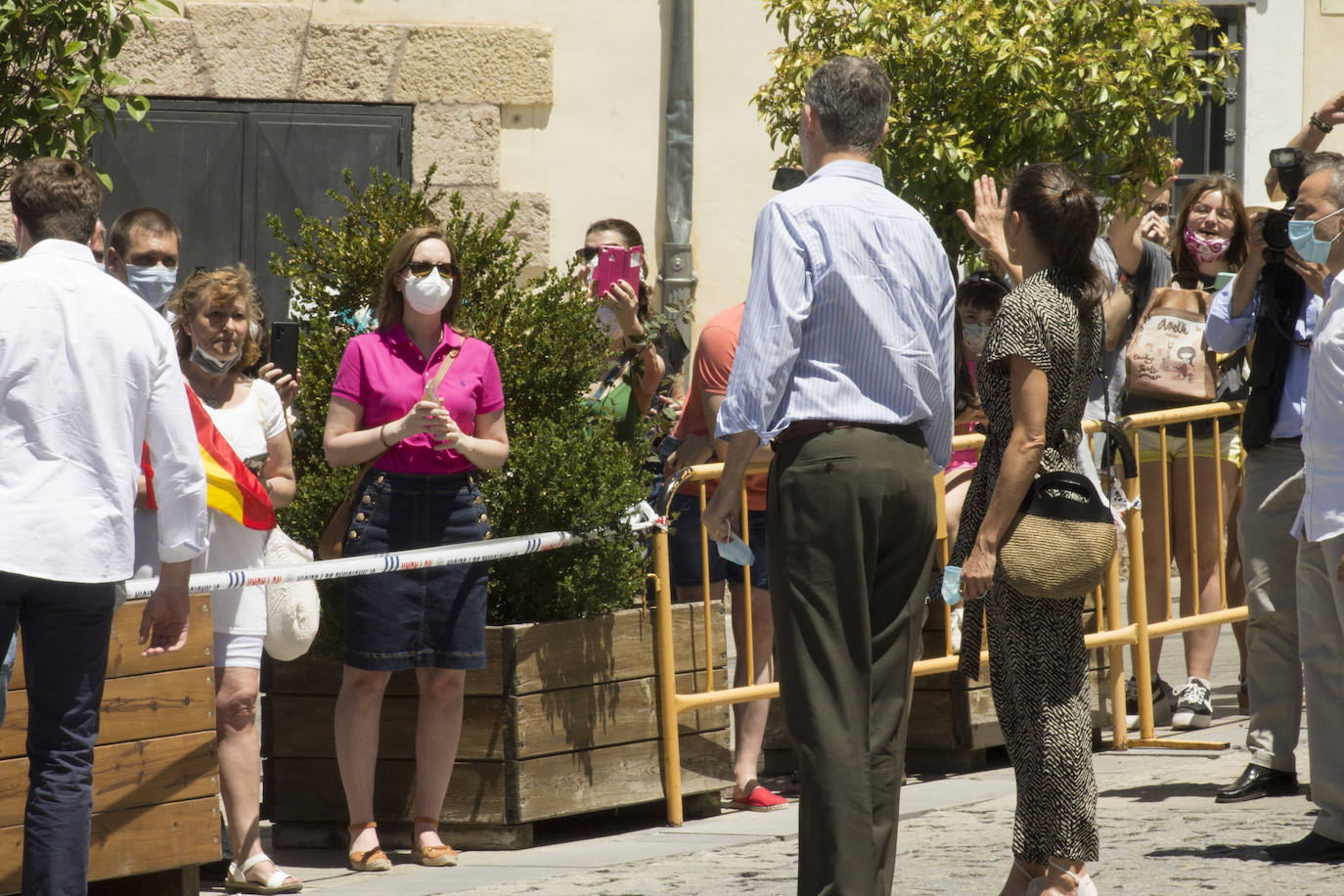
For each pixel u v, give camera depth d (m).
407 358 15.76
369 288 17.03
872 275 11.73
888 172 21.42
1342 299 13.87
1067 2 21.55
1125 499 19.72
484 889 14.30
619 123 29.53
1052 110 20.86
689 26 29.44
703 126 29.72
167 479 12.53
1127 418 20.20
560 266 29.52
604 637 16.73
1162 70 21.52
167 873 14.33
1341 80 32.12
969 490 13.36
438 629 15.38
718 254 29.77
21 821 13.23
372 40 29.14
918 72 21.42
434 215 17.34
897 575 11.90
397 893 14.24
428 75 29.23
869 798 11.54
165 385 12.48
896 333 11.73
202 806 14.23
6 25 16.17
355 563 14.70
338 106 29.23
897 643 11.94
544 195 29.47
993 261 18.52
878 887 11.67
